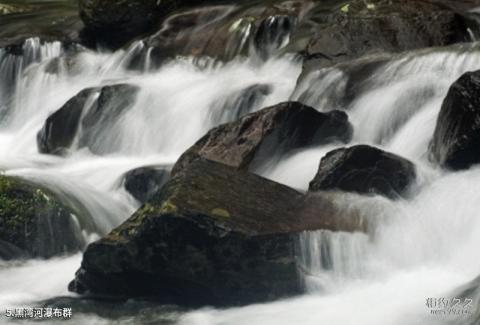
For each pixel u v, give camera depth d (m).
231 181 13.42
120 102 21.00
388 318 10.73
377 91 17.56
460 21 20.55
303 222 12.53
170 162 18.70
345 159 13.80
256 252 12.03
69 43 29.02
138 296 12.81
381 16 20.38
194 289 12.39
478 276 11.19
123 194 16.66
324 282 12.00
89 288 13.00
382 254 12.37
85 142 20.81
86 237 15.29
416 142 15.90
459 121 13.77
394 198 13.64
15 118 26.97
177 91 21.31
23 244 14.86
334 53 19.89
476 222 12.26
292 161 16.00
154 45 26.30
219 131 16.27
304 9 25.36
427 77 16.98
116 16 28.56
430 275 11.88
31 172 16.94
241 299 12.23
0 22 32.44
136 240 12.42
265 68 23.14
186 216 12.16
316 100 18.45
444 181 13.58
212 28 26.44
